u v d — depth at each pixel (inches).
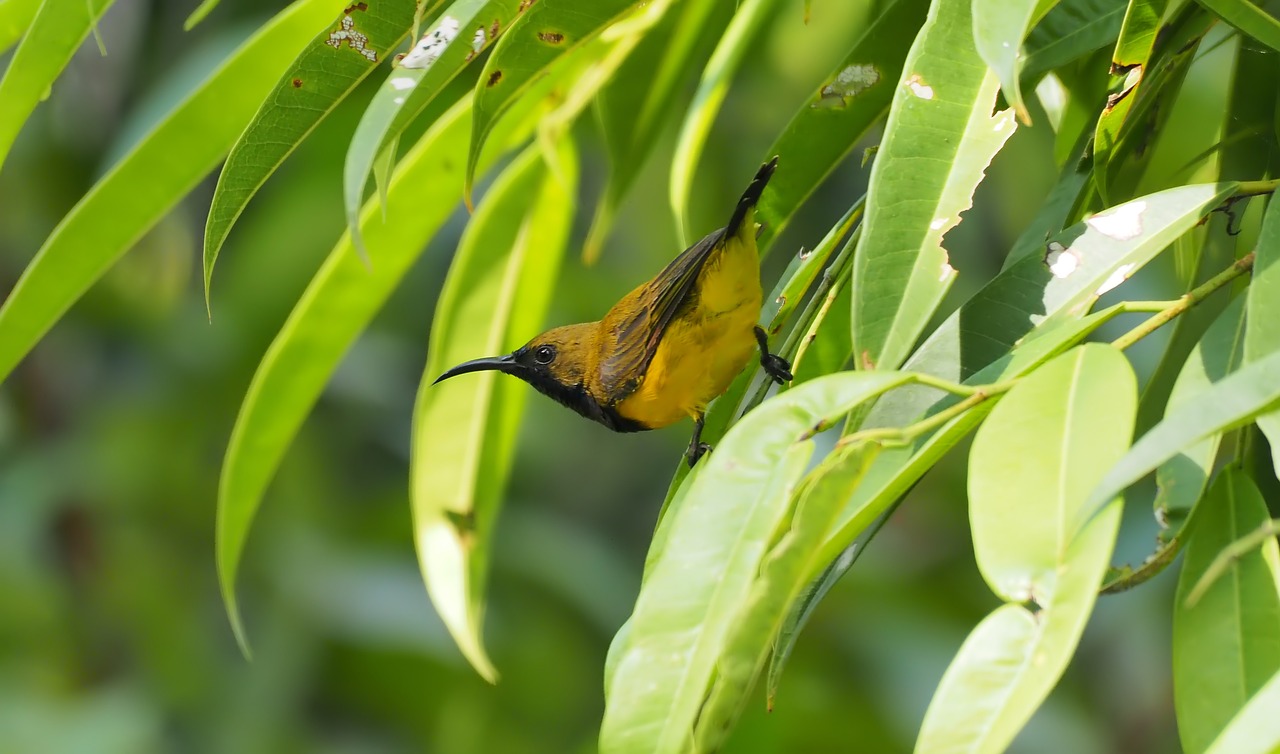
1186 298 151.3
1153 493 437.7
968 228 482.3
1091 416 136.4
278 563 482.3
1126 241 173.3
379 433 522.0
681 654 135.6
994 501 134.0
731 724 135.6
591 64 280.5
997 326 174.2
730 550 138.2
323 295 286.7
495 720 481.4
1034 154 442.0
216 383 493.0
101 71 477.1
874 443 138.9
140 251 524.7
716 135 465.1
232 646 479.8
